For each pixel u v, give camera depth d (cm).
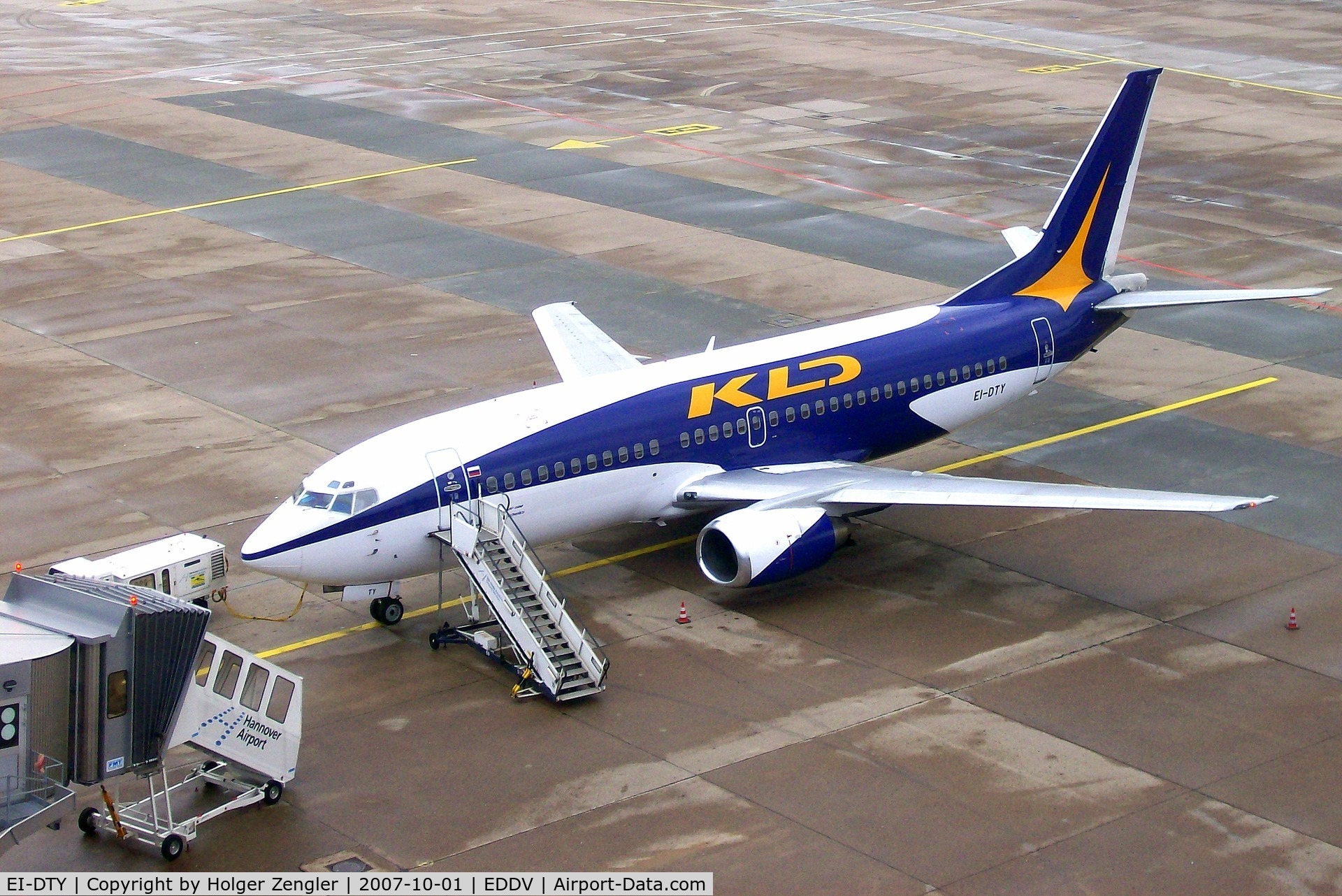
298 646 9869
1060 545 11312
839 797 8025
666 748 8562
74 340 15675
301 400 14062
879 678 9325
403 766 8412
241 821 7881
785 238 19225
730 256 18475
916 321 12112
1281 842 7588
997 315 12400
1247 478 12400
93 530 11381
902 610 10281
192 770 8431
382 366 14950
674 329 15825
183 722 7600
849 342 11700
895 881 7288
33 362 15038
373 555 9631
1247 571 10781
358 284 17525
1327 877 7306
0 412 13738
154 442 13075
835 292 17062
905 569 10950
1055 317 12625
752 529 10006
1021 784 8125
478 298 17000
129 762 7444
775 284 17400
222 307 16738
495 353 15275
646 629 10031
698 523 11812
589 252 18688
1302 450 12950
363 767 8406
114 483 12250
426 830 7788
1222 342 15700
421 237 19362
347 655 9756
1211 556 11050
